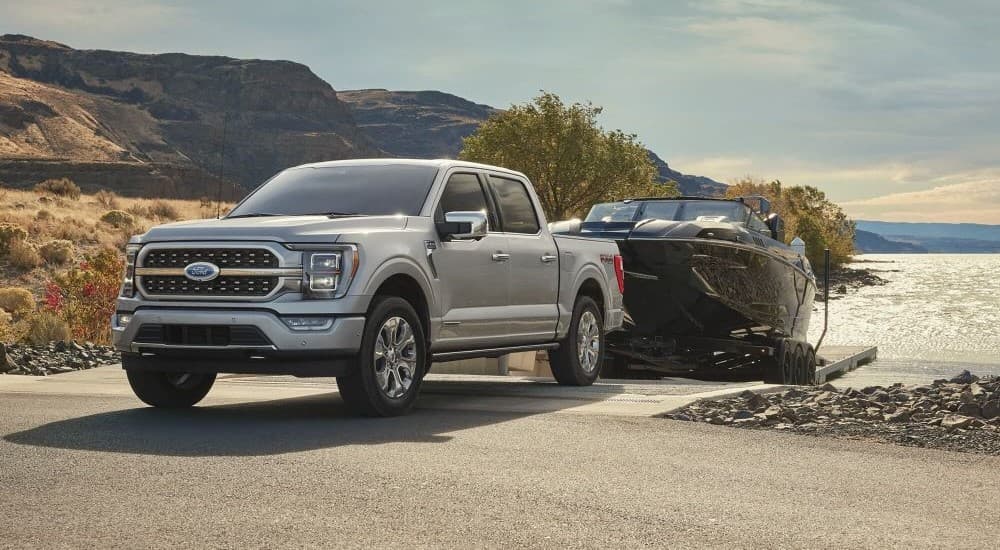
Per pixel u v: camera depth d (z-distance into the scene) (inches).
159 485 215.0
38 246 1280.8
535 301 407.5
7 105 7770.7
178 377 357.1
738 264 615.5
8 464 236.4
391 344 329.7
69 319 718.5
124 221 1744.6
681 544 177.6
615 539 179.3
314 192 364.2
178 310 314.7
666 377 690.8
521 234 404.2
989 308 2410.2
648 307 614.5
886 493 223.9
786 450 275.1
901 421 333.4
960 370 1015.6
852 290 3513.8
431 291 346.3
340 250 314.5
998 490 230.5
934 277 5019.7
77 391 400.5
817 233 3981.3
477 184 388.8
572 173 2140.7
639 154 2203.5
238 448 259.8
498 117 2234.3
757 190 3353.8
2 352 502.6
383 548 170.7
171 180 5108.3
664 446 275.4
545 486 220.1
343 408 355.3
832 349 1085.1
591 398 383.9
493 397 389.7
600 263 457.7
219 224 323.0
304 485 216.1
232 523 184.7
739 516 198.4
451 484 219.5
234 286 312.2
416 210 354.0
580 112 2192.4
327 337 308.5
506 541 176.4
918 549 179.0
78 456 246.5
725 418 329.4
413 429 297.9
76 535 176.1
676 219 650.8
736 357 667.4
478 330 371.9
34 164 4955.7
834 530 190.1
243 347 307.4
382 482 220.1
